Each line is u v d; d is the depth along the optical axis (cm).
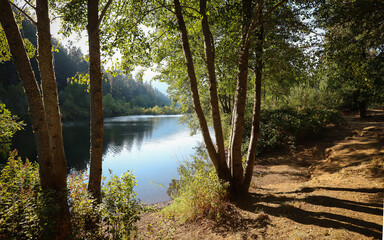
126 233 305
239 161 509
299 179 687
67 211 282
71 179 342
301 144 1086
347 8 418
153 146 2105
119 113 8300
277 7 457
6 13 264
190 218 444
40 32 325
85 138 2670
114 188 314
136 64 558
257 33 504
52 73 340
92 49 365
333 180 541
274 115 1223
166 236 390
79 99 6056
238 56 530
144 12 509
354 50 438
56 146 334
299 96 1839
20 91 4281
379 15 411
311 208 384
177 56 724
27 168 347
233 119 520
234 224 382
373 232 274
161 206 688
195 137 2505
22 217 237
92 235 277
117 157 1691
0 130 633
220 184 474
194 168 650
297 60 458
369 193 406
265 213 398
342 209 359
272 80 641
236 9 462
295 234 308
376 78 532
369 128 1134
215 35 632
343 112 2208
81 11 419
